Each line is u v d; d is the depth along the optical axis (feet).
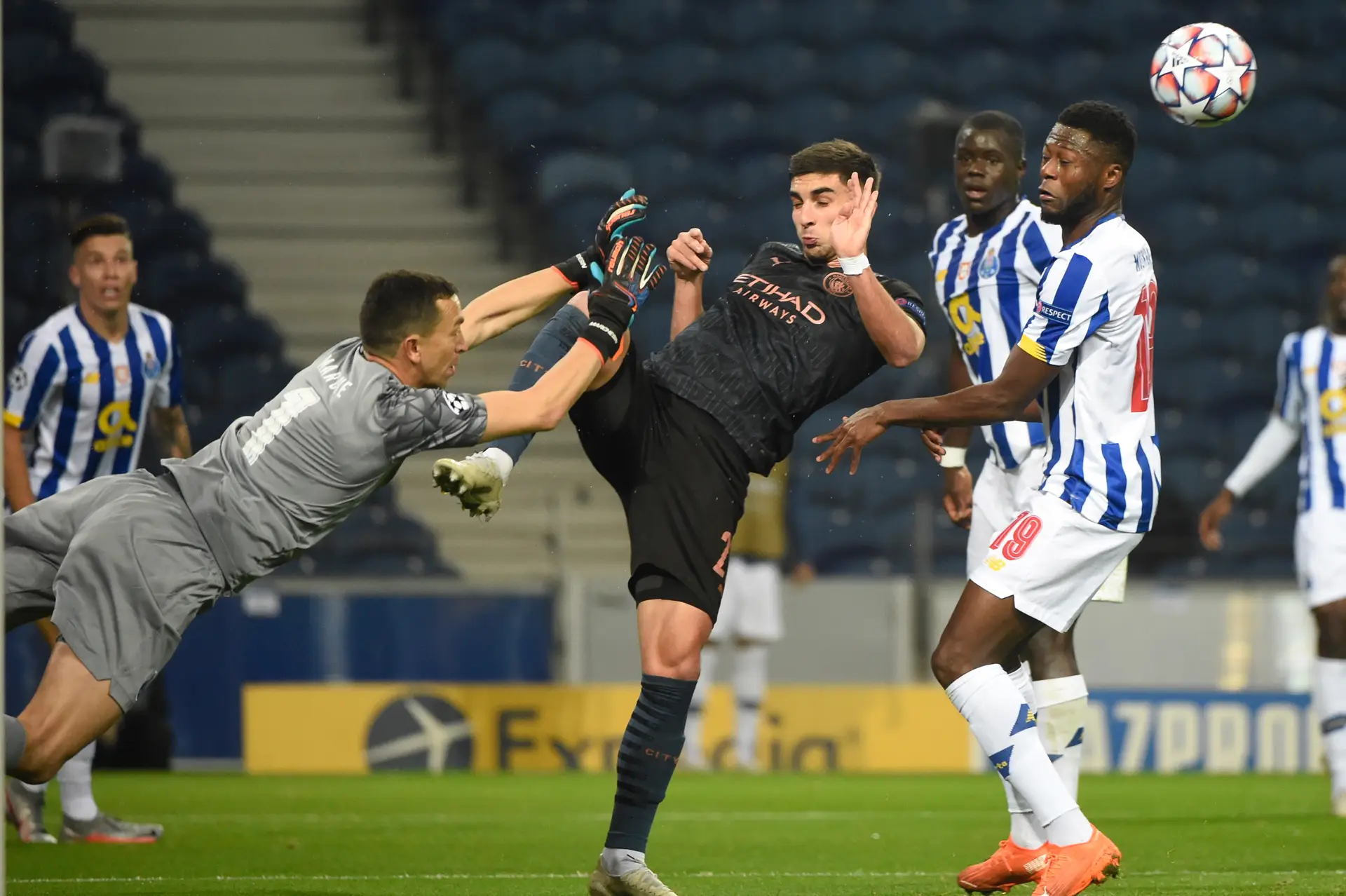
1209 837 72.43
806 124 176.35
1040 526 48.98
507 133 172.55
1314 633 121.49
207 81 169.37
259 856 65.57
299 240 163.32
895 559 144.97
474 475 46.09
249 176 165.37
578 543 144.56
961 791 100.07
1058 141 49.42
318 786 102.68
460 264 166.50
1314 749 119.14
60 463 71.36
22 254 150.30
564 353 51.49
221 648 117.29
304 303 159.84
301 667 118.32
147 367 72.38
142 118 166.09
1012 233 63.10
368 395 46.21
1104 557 49.34
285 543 47.03
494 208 168.96
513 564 143.43
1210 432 157.89
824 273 53.42
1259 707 119.44
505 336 153.89
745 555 115.24
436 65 174.81
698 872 60.75
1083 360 49.32
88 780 70.59
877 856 66.39
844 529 145.69
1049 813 47.29
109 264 70.23
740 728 116.88
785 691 120.47
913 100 178.60
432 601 120.37
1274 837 72.43
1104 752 118.93
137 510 46.91
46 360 69.62
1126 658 121.80
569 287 53.52
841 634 124.16
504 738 116.98
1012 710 47.83
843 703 119.96
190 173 164.25
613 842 48.60
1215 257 169.78
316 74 172.45
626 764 48.60
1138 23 184.14
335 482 46.62
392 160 169.48
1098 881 47.01
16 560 48.29
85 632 46.03
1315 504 84.48
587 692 117.60
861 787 102.68
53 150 153.17
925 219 154.40
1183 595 122.11
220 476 47.39
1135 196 173.58
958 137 64.18
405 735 116.57
